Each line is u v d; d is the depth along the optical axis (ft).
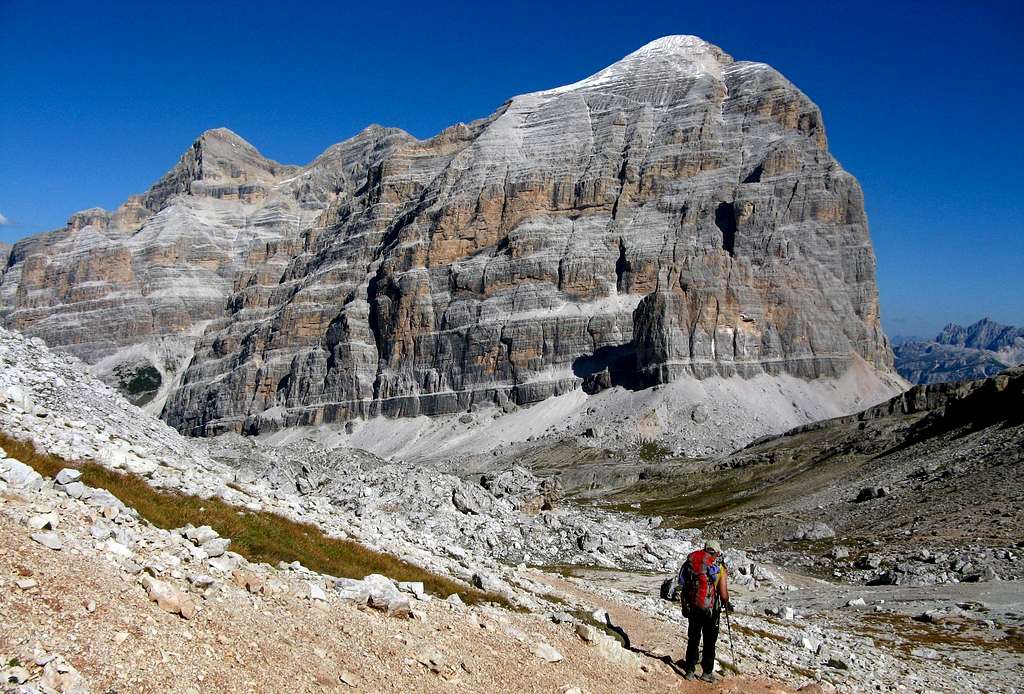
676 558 236.02
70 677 40.47
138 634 46.26
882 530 316.40
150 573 54.49
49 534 52.13
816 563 296.71
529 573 141.90
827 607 213.05
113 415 127.24
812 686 90.07
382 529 120.78
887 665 130.82
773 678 95.76
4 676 38.06
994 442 374.02
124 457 85.35
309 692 48.75
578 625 87.25
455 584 93.81
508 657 67.87
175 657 46.06
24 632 41.83
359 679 53.01
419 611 69.51
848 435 581.94
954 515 305.73
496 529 225.56
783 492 469.98
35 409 89.97
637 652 88.07
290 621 57.06
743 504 470.39
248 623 53.78
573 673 70.28
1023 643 165.37
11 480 62.34
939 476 362.12
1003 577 236.22
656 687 76.07
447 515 226.99
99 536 56.65
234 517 84.64
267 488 127.85
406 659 58.95
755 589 250.16
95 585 48.98
